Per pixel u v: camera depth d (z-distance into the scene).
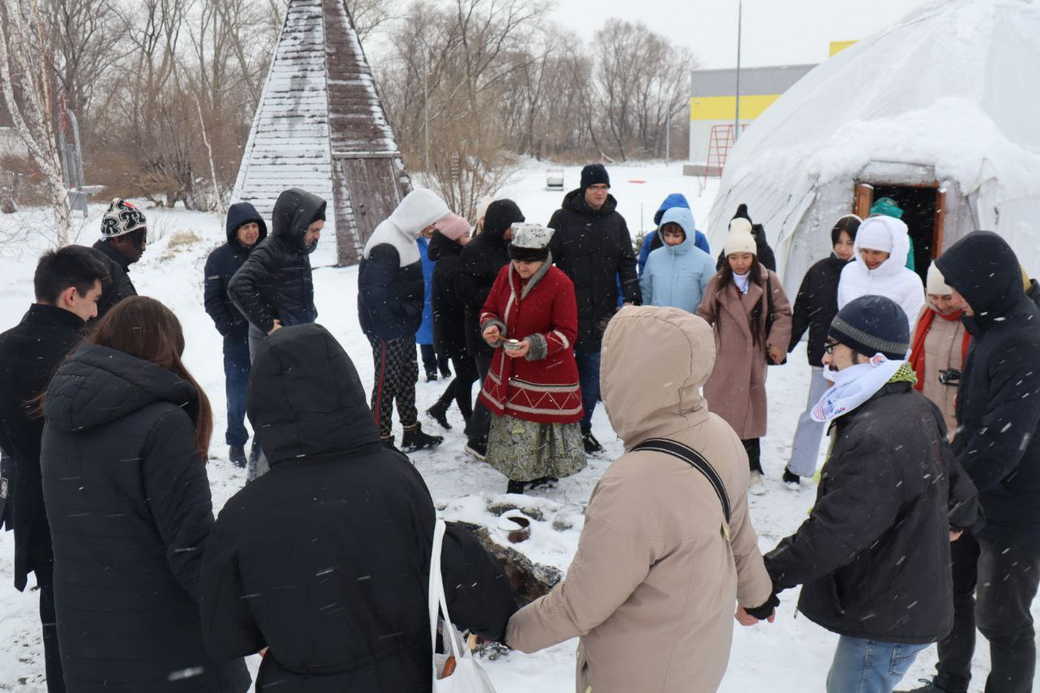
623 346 2.10
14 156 20.98
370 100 15.05
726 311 5.41
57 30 17.23
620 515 2.00
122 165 30.53
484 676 2.13
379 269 5.59
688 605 2.02
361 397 2.07
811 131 10.07
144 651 2.53
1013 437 2.95
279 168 14.62
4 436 3.11
